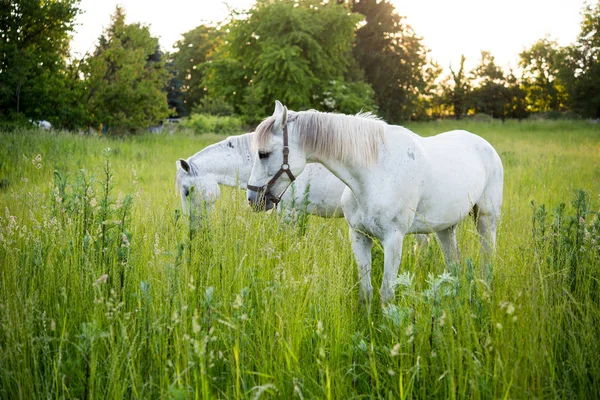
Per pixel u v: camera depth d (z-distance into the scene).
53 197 3.79
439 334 2.40
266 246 3.41
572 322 2.64
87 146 12.34
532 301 2.60
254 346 2.61
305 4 24.66
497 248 4.13
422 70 46.78
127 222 3.42
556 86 51.69
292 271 3.38
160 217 4.24
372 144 3.60
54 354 2.54
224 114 28.81
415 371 2.23
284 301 2.81
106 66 18.42
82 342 2.24
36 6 16.08
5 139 11.63
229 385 2.41
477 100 51.97
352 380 2.55
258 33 24.42
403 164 3.66
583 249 3.26
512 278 2.95
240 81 25.52
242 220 3.75
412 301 2.79
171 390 1.94
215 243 3.57
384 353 2.63
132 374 2.26
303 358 2.61
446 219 4.14
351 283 3.57
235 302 2.39
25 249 3.57
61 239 3.43
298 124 3.62
